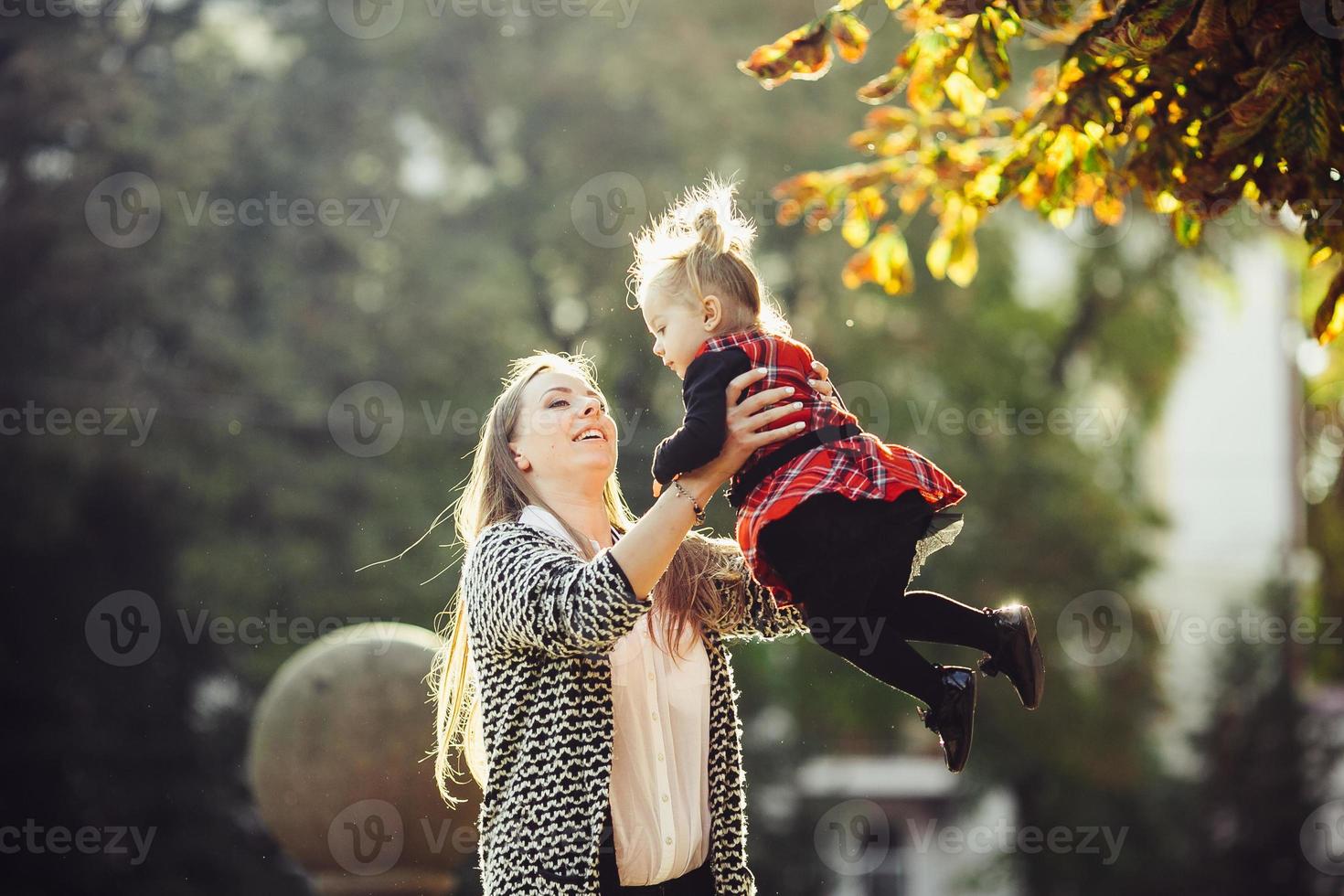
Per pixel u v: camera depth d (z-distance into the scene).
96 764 37.47
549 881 7.90
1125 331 47.62
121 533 39.69
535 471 9.27
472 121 44.47
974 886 47.69
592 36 42.34
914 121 12.73
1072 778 45.72
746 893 8.64
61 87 39.22
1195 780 47.09
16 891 35.84
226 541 37.41
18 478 38.06
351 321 39.66
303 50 43.22
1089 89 9.69
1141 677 44.53
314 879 16.69
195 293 39.50
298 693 16.47
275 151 40.69
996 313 45.53
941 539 8.89
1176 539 63.69
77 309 39.31
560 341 42.62
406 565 37.66
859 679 42.25
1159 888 45.38
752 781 41.12
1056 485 43.72
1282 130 8.96
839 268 41.47
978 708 43.81
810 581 8.30
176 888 36.84
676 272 9.07
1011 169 10.36
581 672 8.20
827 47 9.98
